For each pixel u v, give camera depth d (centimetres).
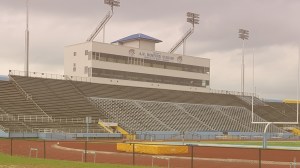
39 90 5934
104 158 2583
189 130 6162
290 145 4444
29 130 4694
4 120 4819
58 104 5700
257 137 6191
